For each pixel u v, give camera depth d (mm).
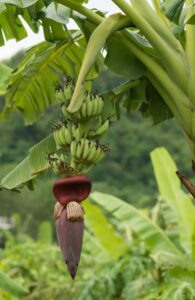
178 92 4082
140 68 4320
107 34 3977
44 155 4324
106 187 29062
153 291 6262
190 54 4098
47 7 4316
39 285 9016
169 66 4082
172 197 7289
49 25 4496
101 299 7441
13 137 31797
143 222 7070
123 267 7406
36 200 27891
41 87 5031
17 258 9609
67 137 3840
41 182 28656
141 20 4031
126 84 4406
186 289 5902
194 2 4391
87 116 3852
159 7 4281
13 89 5020
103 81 29734
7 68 5387
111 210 7254
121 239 8109
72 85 4000
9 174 4402
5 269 9461
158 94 4664
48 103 5109
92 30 4355
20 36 4840
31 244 10133
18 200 27766
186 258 6480
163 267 6102
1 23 4828
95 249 8602
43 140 4363
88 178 3582
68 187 3557
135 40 4184
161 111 4738
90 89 4781
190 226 7043
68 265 3479
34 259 9484
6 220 27578
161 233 7004
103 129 3896
